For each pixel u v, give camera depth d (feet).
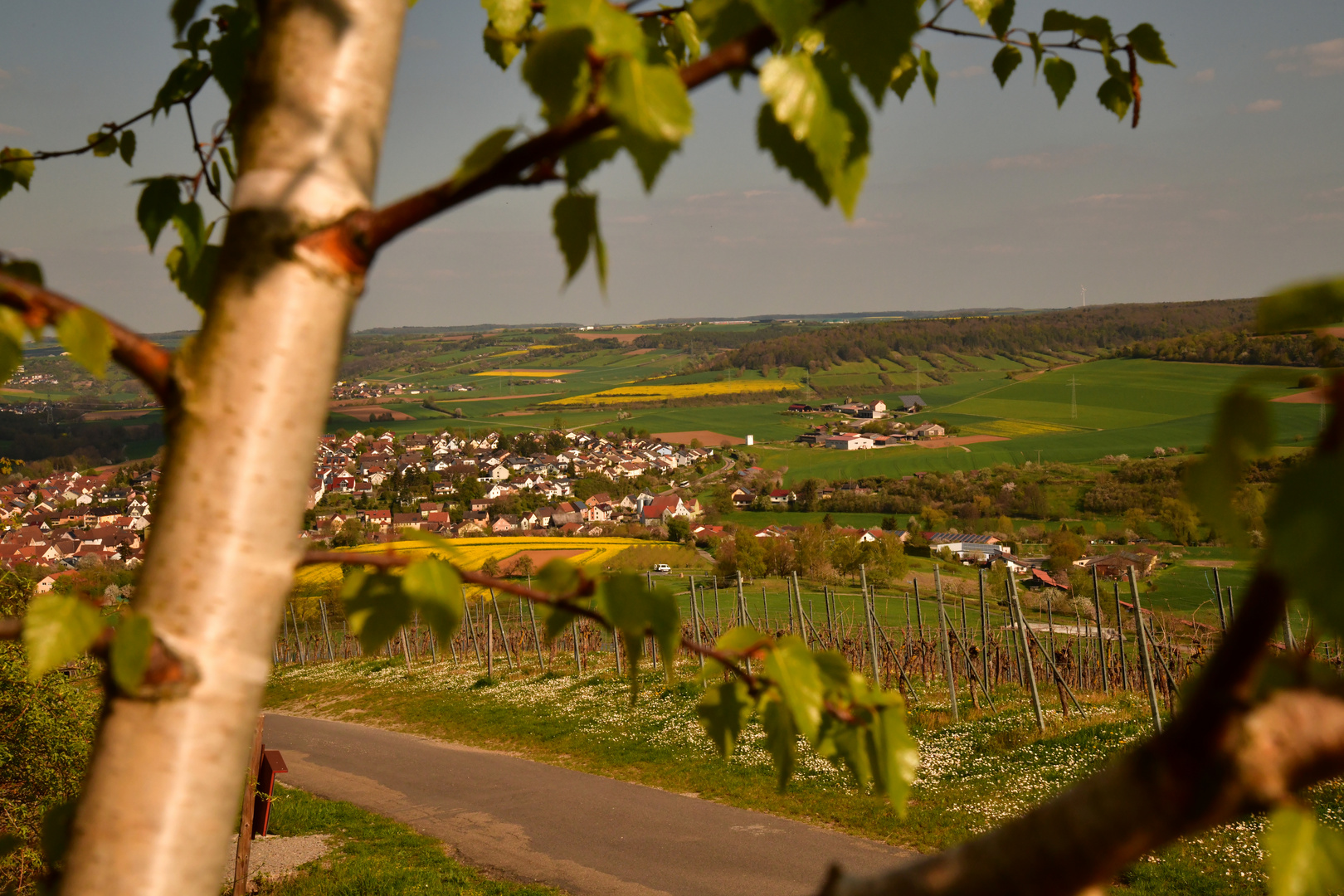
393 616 3.07
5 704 24.49
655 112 2.43
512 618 135.74
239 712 2.81
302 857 48.39
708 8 2.61
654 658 93.91
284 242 2.85
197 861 2.72
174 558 2.81
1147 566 150.41
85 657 26.43
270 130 2.95
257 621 2.85
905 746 3.90
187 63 5.67
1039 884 1.69
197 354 2.89
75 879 2.69
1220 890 31.86
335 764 74.38
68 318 2.83
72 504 321.52
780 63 2.56
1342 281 1.26
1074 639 94.53
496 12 5.54
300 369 2.88
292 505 2.92
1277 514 1.21
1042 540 253.03
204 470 2.83
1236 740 1.51
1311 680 1.56
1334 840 1.51
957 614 146.61
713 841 47.11
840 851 44.06
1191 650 70.44
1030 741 53.52
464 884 43.45
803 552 208.74
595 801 56.39
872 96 2.47
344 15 3.03
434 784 64.85
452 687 103.76
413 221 2.82
